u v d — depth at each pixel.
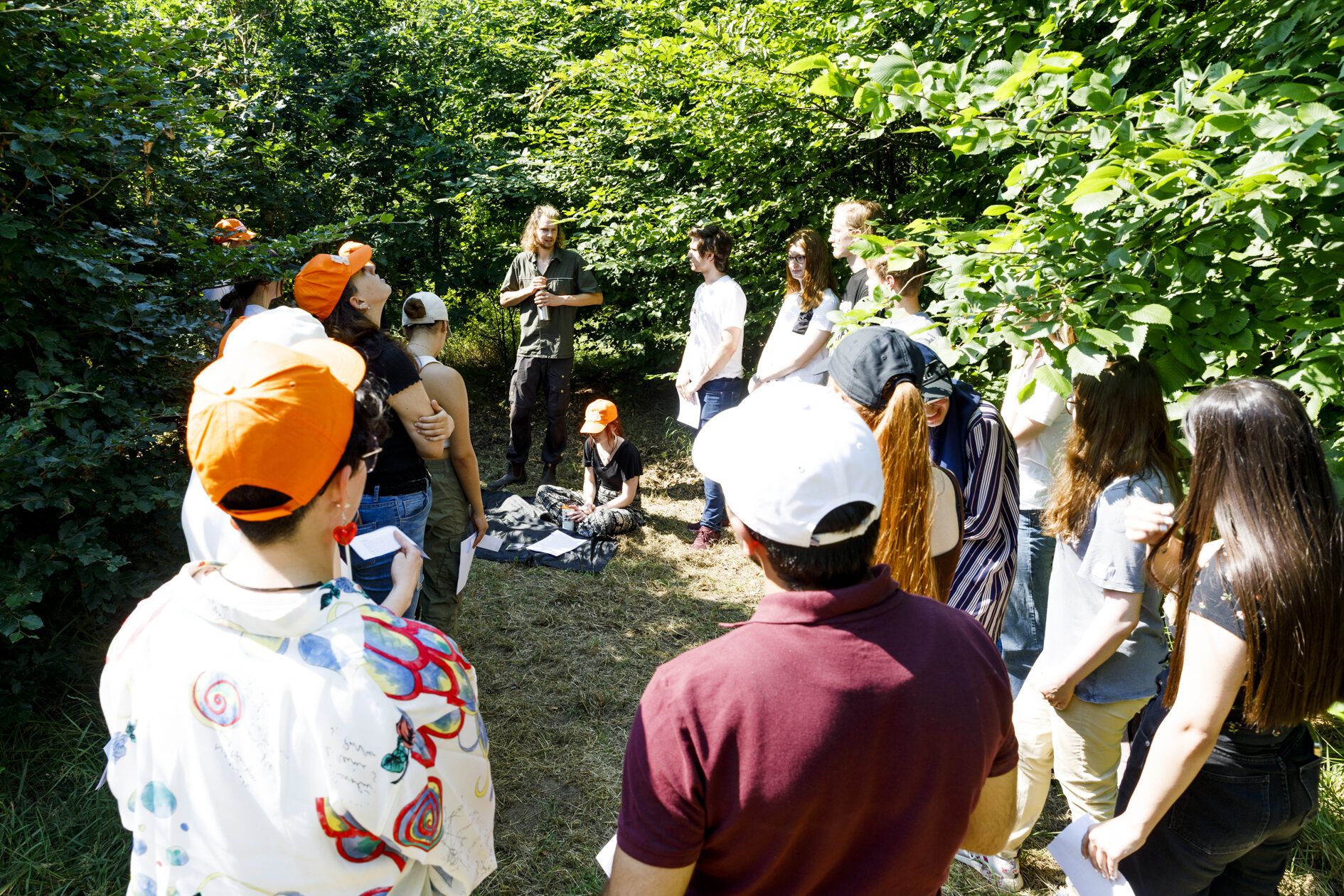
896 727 1.01
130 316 3.16
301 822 1.01
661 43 5.65
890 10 4.16
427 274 6.99
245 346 1.09
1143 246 2.21
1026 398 1.92
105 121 3.06
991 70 2.38
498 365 8.20
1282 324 2.16
